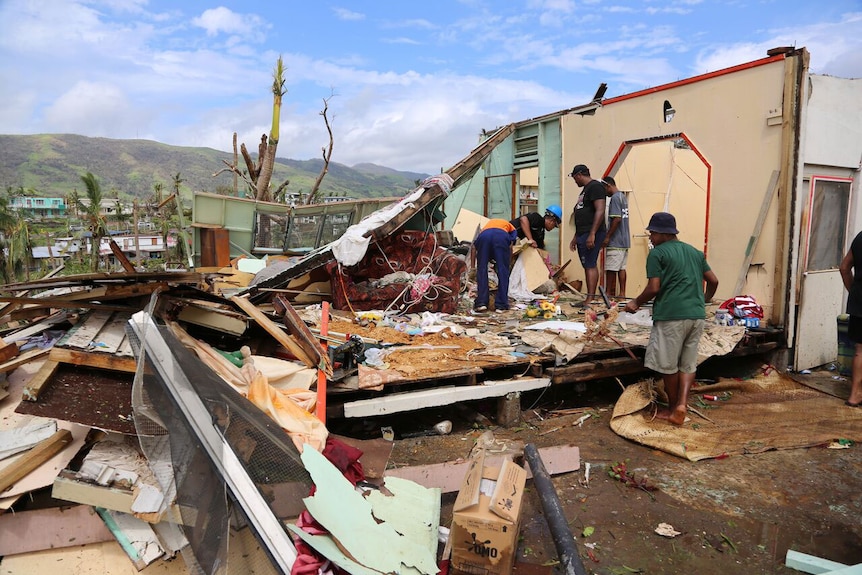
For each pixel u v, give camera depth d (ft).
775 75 19.56
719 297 22.11
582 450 13.78
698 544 9.94
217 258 40.22
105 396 9.87
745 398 17.28
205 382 9.02
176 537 8.45
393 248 23.48
